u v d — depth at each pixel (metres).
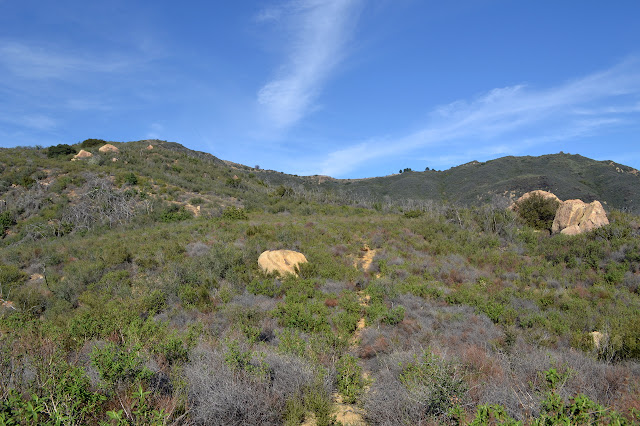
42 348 5.21
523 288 13.59
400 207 42.62
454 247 19.11
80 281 14.15
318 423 4.65
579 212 21.11
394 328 9.34
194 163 53.28
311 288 13.11
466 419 4.11
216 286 13.53
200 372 4.97
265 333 8.91
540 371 5.71
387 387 5.29
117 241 21.27
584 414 3.49
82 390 3.92
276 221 27.03
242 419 4.47
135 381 4.37
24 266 17.77
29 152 41.97
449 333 8.97
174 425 3.86
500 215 24.25
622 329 8.13
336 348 7.75
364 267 16.59
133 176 35.31
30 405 3.23
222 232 22.22
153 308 10.96
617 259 15.45
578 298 12.32
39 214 27.02
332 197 44.31
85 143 51.22
